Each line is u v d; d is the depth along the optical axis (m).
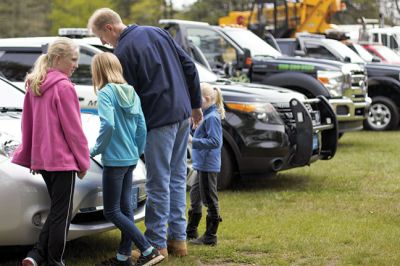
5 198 5.26
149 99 5.80
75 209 5.50
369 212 8.09
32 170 5.28
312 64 14.09
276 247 6.52
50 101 5.24
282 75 14.16
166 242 6.13
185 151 6.20
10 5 35.53
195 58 14.62
